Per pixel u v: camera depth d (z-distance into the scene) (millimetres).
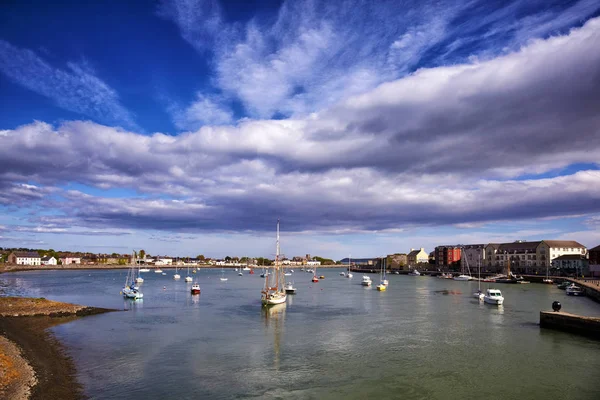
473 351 55656
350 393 40281
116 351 55094
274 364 49469
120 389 40688
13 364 44344
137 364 49125
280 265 148375
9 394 36531
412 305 108125
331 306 106062
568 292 136875
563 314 69750
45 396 37250
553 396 39656
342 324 76938
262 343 60344
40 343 58344
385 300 121562
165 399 38312
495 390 41125
